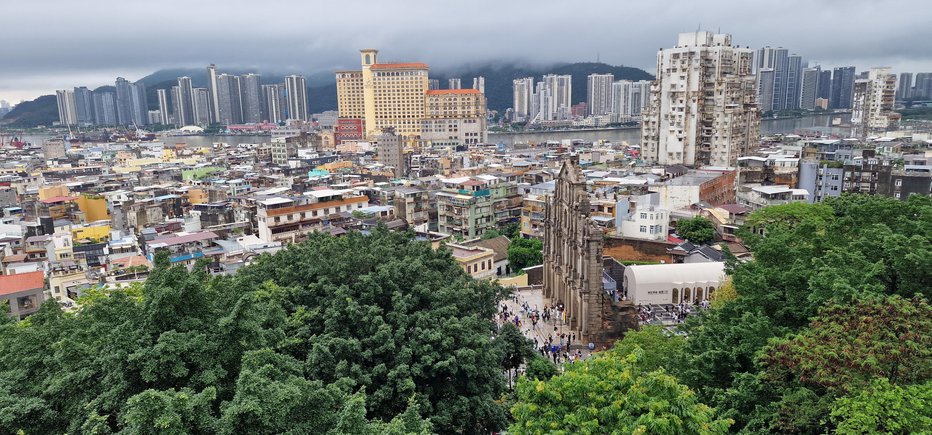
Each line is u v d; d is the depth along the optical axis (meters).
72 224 139.25
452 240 138.50
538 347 82.12
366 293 53.72
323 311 54.31
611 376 33.59
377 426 33.53
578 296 84.88
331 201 143.50
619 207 133.88
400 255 67.25
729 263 67.19
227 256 111.12
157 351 35.72
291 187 183.62
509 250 129.00
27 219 148.62
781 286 52.94
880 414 29.27
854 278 45.69
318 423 34.84
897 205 65.62
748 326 45.69
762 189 155.88
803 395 35.19
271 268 62.81
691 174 179.25
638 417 30.69
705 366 45.50
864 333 35.06
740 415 39.91
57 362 39.62
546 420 32.19
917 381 33.41
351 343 47.56
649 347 56.81
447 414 48.09
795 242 63.53
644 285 99.75
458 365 49.53
